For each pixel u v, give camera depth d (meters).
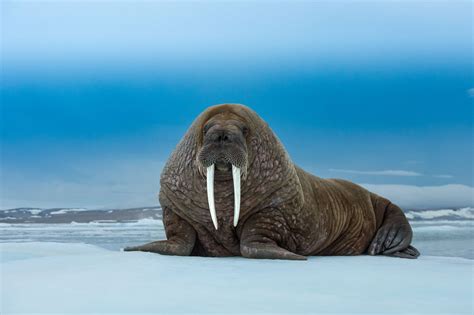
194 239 10.93
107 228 31.14
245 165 9.76
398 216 13.52
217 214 10.54
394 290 6.45
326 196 12.34
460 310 5.41
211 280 6.98
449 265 9.09
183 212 10.84
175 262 8.66
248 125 10.48
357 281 7.04
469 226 30.72
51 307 5.51
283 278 7.20
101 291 6.23
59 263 8.37
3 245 11.66
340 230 12.52
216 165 9.79
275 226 10.71
